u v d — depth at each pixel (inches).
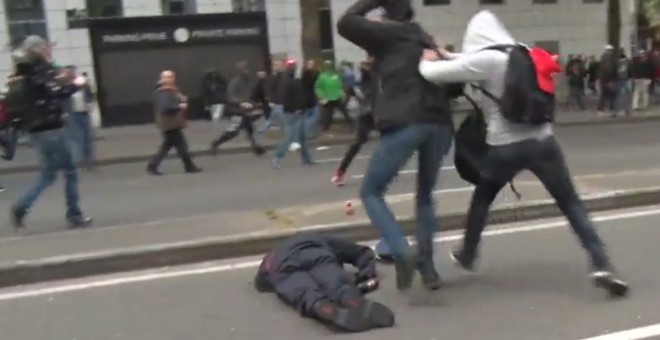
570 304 200.5
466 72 192.4
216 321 197.9
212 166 553.9
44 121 306.2
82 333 193.9
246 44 950.4
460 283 222.4
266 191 421.7
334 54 1034.1
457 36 1129.4
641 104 891.4
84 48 912.3
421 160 203.2
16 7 890.7
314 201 378.6
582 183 339.0
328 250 211.5
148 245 256.5
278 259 211.3
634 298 202.8
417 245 212.4
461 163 212.7
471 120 208.7
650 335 177.0
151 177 508.1
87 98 559.5
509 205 294.8
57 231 315.6
